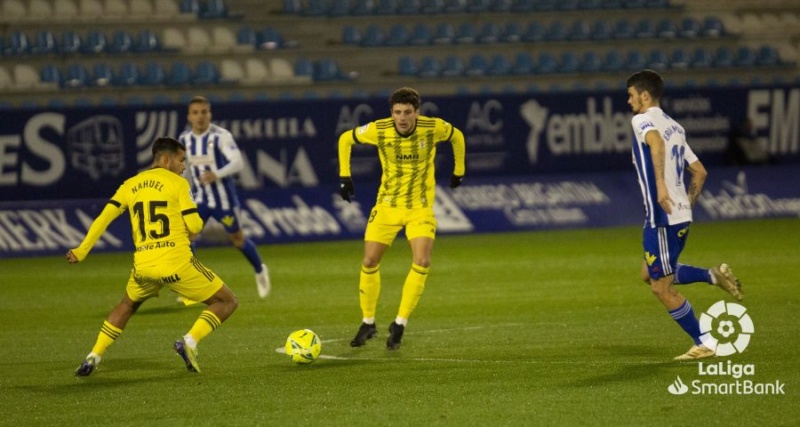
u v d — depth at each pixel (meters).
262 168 66.94
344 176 33.09
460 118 70.00
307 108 67.56
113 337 28.61
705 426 22.17
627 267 51.16
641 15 93.94
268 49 83.19
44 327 38.06
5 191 62.72
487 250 59.94
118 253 62.78
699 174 28.84
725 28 95.06
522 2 92.19
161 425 23.17
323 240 66.19
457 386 26.41
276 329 36.59
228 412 24.19
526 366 28.81
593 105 72.25
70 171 63.66
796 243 58.75
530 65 87.56
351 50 85.38
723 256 53.91
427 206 32.28
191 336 28.48
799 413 23.06
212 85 78.56
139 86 76.94
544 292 43.97
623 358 29.61
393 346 31.89
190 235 28.83
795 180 74.00
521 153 71.19
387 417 23.36
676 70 87.56
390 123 31.53
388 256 58.75
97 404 25.33
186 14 84.25
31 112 62.97
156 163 28.95
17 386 27.61
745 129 73.69
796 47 93.81
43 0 82.00
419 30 89.25
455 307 40.72
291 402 25.03
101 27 81.81
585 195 71.19
